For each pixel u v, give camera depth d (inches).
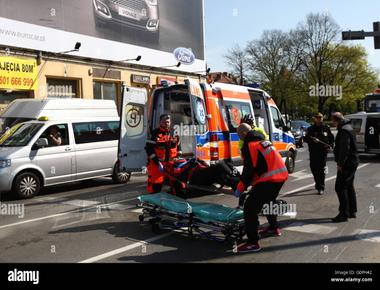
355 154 293.7
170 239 259.0
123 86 385.4
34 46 683.4
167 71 1027.3
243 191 233.9
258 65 2073.1
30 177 414.9
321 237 254.8
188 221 255.4
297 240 249.4
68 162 448.5
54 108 466.9
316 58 2092.8
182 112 417.7
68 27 747.4
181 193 346.3
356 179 481.1
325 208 333.7
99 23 817.5
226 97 417.7
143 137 401.4
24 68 663.1
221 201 372.2
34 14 684.1
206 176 346.3
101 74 824.3
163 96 418.0
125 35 887.7
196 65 1143.6
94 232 278.4
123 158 386.6
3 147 422.9
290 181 473.1
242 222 238.1
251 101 480.7
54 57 721.6
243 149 232.4
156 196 283.7
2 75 626.5
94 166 474.6
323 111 2124.8
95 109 498.6
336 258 217.5
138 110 398.3
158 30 992.2
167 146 341.7
